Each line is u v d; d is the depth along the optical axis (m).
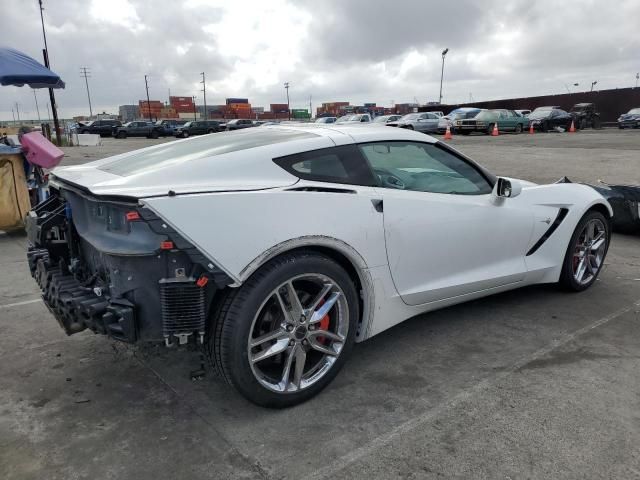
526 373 3.05
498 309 4.03
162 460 2.32
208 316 2.53
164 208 2.30
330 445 2.42
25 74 8.21
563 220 4.06
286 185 2.69
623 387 2.88
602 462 2.27
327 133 3.09
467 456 2.32
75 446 2.42
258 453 2.37
